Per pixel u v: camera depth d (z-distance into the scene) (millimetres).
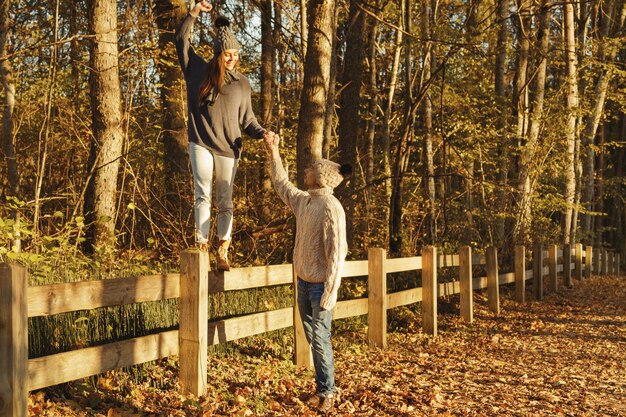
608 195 37250
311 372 7035
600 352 9898
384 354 8508
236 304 7816
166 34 11820
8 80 10555
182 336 5625
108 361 4957
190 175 12484
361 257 13367
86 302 4762
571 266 20953
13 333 3920
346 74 14766
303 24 13016
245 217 12367
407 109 15602
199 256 5551
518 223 18656
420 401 6266
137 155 12953
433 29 14000
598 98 24281
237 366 6754
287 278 7133
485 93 17797
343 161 14633
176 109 12680
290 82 21875
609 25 25500
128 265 7871
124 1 13602
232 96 5969
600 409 6473
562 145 20859
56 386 5180
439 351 9273
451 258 12133
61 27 12414
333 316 8055
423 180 19344
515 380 7625
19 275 3959
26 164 12789
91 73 9852
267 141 5996
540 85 19375
